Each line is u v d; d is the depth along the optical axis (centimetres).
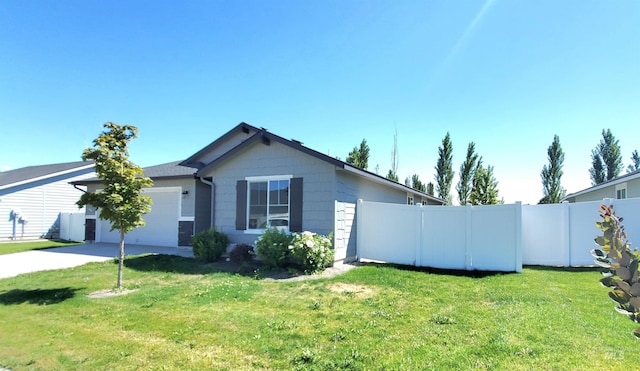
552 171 3219
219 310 554
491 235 908
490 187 2211
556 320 470
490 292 651
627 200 909
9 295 677
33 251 1313
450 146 3030
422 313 521
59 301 631
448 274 863
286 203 1034
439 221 966
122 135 742
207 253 1038
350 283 751
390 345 398
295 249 879
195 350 398
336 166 955
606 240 182
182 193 1320
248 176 1105
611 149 3319
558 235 988
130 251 1273
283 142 1016
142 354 390
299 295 652
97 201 721
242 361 368
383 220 1043
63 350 405
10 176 2311
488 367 336
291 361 366
